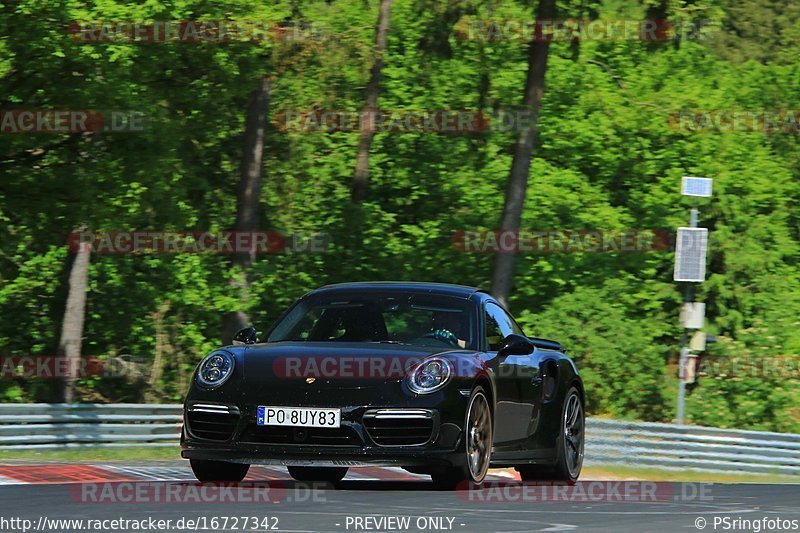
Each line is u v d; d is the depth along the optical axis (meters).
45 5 57.34
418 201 92.00
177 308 86.25
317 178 90.88
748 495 28.72
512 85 89.06
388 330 27.86
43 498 22.86
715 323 93.62
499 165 90.56
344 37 77.75
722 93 99.38
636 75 96.12
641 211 92.56
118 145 63.41
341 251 85.75
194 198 84.88
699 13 66.12
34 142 61.28
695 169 93.12
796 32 118.12
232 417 25.33
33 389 85.75
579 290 86.88
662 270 95.44
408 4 92.00
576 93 92.94
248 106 80.81
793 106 105.31
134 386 87.00
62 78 60.38
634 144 93.88
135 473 29.12
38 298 87.44
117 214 66.38
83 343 86.12
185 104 72.19
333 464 24.86
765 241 97.75
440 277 85.94
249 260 81.25
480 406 26.42
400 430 24.94
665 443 53.47
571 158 93.38
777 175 98.88
